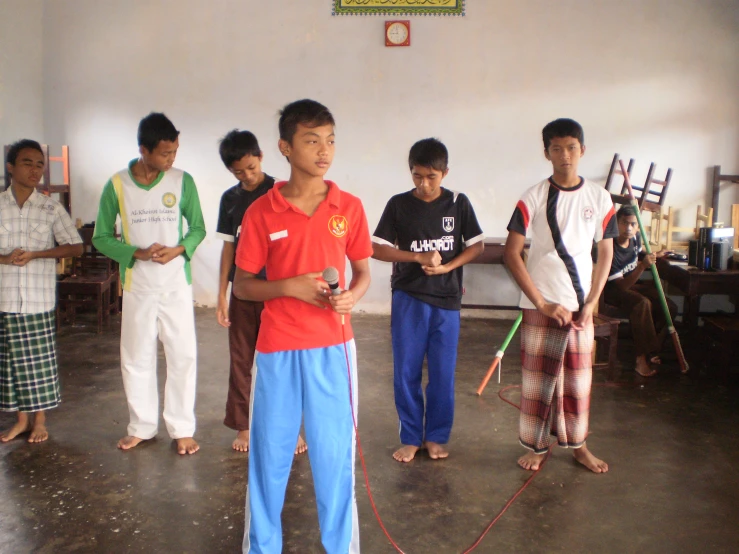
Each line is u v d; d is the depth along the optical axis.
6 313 3.14
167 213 3.03
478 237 2.94
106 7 6.13
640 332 4.38
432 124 5.97
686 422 3.57
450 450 3.19
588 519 2.55
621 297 4.52
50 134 6.34
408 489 2.79
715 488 2.81
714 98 5.70
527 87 5.85
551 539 2.41
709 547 2.37
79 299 5.99
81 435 3.35
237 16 6.02
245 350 3.08
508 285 6.09
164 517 2.56
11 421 3.57
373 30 5.92
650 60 5.72
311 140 1.91
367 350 4.97
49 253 3.17
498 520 2.54
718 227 5.08
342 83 6.00
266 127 6.12
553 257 2.77
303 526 2.49
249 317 3.04
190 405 3.14
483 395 3.99
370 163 6.06
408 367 2.97
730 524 2.53
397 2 5.87
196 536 2.43
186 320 3.09
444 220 2.90
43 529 2.47
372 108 6.00
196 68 6.12
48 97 6.29
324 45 5.98
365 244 2.09
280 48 6.02
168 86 6.17
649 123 5.79
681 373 4.44
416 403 3.04
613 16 5.71
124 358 3.13
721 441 3.32
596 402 3.88
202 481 2.85
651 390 4.11
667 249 5.55
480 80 5.88
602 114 5.82
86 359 4.68
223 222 3.07
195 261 6.35
